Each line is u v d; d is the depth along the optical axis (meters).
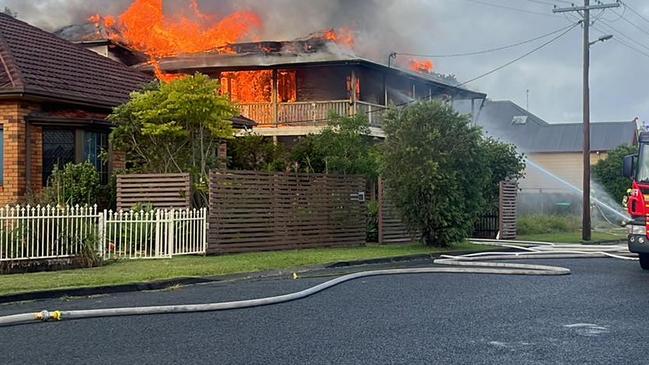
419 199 19.41
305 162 22.23
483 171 19.98
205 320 8.66
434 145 19.20
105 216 14.52
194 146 17.50
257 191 17.11
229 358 6.65
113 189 17.92
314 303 10.05
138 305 9.68
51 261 13.45
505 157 25.42
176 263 14.11
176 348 7.07
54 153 18.48
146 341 7.40
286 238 17.84
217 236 16.16
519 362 6.57
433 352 6.94
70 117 18.59
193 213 15.76
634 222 14.62
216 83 17.44
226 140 21.39
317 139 22.81
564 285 12.20
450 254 18.42
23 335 7.70
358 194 19.80
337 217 19.22
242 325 8.33
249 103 29.16
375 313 9.20
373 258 16.16
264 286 11.81
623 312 9.38
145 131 16.58
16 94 17.22
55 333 7.81
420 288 11.72
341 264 15.34
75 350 6.97
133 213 15.16
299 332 7.91
